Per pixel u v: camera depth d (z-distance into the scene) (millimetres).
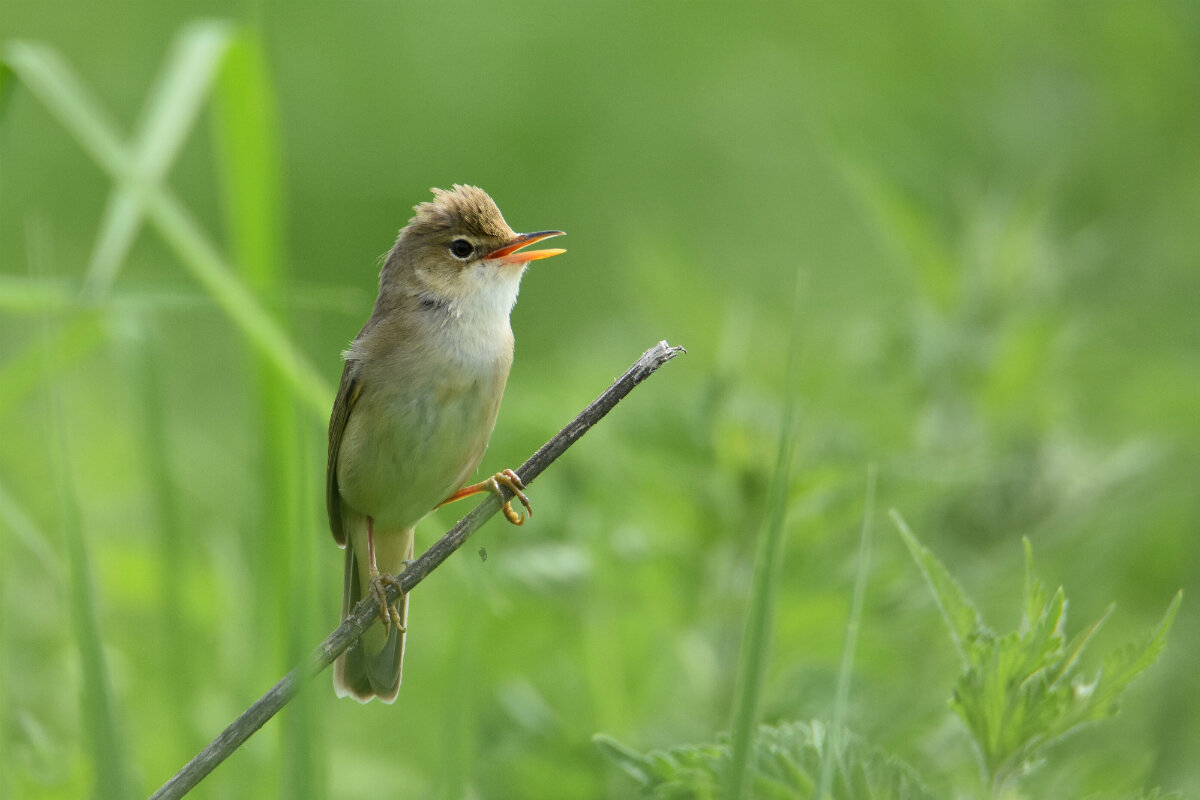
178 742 8867
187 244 8492
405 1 21297
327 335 16203
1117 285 11680
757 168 18469
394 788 9867
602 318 18094
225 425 16938
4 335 16281
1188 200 12188
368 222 20125
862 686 8859
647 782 5688
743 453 9125
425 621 11422
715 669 9172
